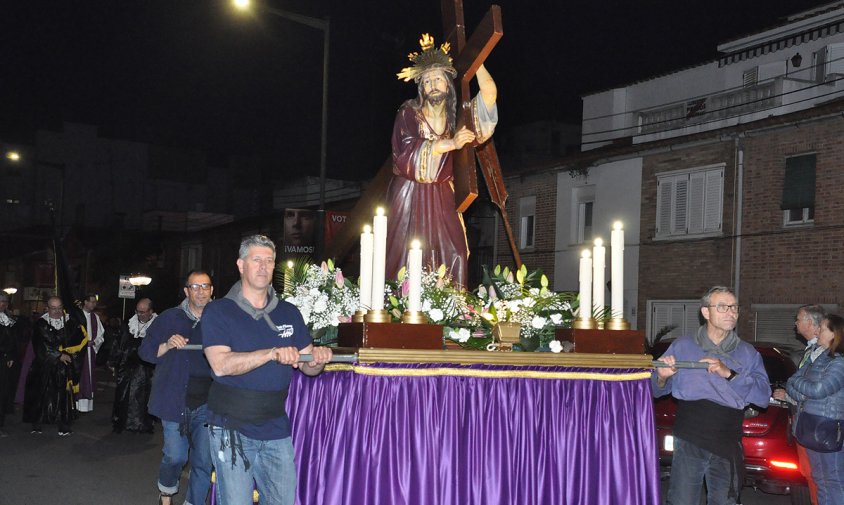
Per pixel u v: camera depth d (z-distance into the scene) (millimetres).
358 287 6359
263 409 4500
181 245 41531
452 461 5188
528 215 25656
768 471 8625
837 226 17812
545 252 24906
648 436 5695
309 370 4848
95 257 43812
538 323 5781
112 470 10008
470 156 6598
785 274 18812
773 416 8680
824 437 6324
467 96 6605
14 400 14992
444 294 5988
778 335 18906
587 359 5512
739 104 20609
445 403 5215
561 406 5512
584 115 28391
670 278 21422
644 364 5617
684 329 21016
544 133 33875
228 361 4344
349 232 7496
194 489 6004
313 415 5469
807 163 18500
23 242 50688
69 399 13023
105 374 26953
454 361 5195
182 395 6570
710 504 5500
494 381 5359
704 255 20609
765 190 19312
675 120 22734
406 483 5082
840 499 6363
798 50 22141
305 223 19344
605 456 5566
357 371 5027
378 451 5074
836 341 6367
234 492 4430
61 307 13117
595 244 5969
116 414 12969
